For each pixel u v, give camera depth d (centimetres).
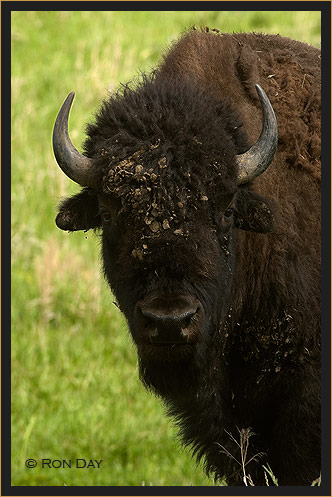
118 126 1948
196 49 2289
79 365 3244
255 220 2066
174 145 1870
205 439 2319
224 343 2130
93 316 3497
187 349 1847
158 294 1781
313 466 2216
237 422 2277
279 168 2205
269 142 1994
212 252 1877
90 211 2145
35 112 4762
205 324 1889
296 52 2408
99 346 3344
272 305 2169
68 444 2912
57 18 5878
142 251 1811
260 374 2217
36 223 3984
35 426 2975
